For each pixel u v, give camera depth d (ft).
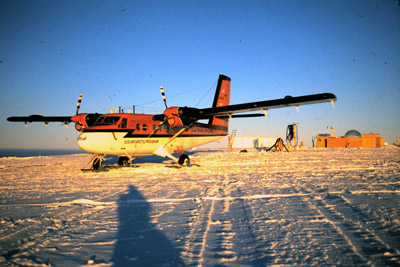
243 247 9.64
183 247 9.73
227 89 57.31
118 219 13.47
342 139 125.70
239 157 59.98
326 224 11.99
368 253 8.80
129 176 30.66
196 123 49.78
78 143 35.68
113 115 37.93
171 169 37.27
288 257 8.67
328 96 32.07
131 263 8.46
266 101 36.06
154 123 40.98
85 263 8.52
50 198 18.97
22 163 57.26
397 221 12.11
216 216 13.73
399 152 73.26
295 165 39.55
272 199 17.29
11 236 11.21
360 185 21.49
